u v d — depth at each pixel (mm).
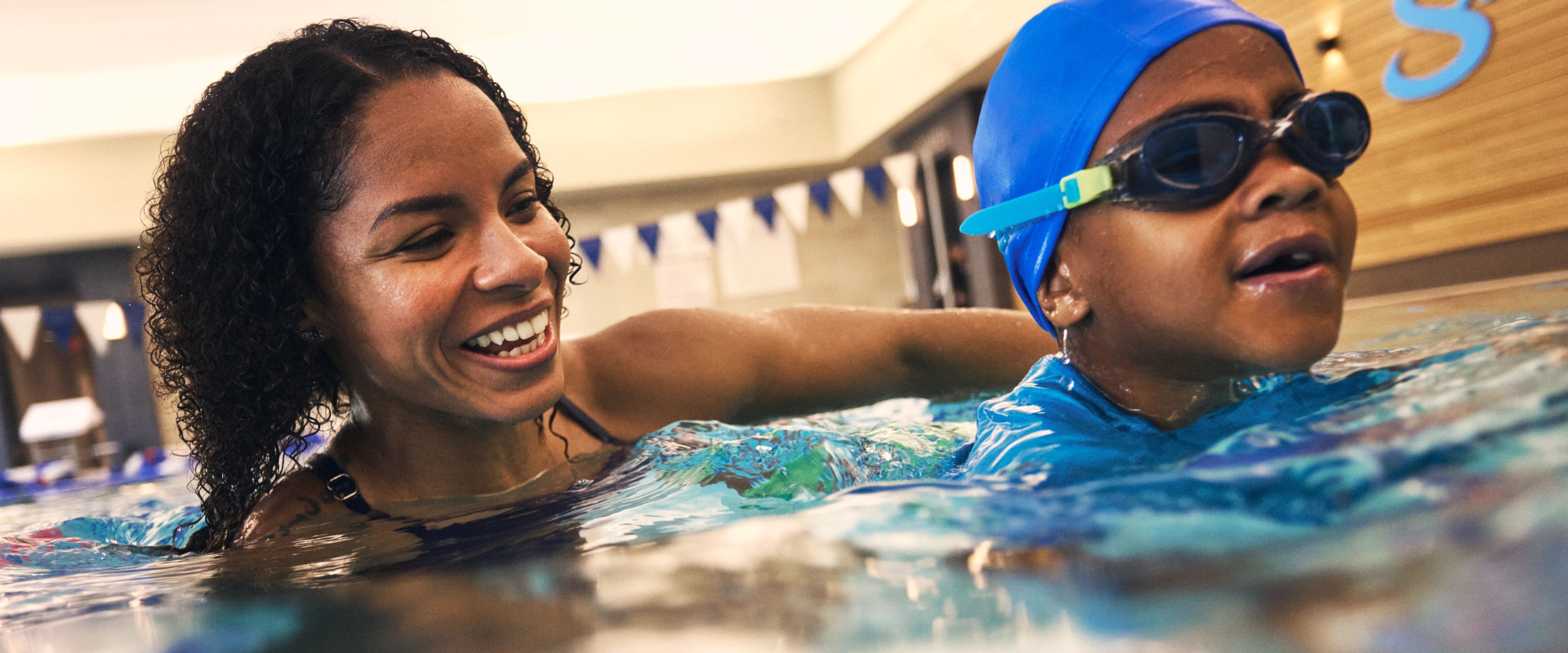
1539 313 1523
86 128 8820
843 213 11555
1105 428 1088
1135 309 1103
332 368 1587
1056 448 996
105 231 9211
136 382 9352
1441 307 2352
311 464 1569
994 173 1353
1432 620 363
